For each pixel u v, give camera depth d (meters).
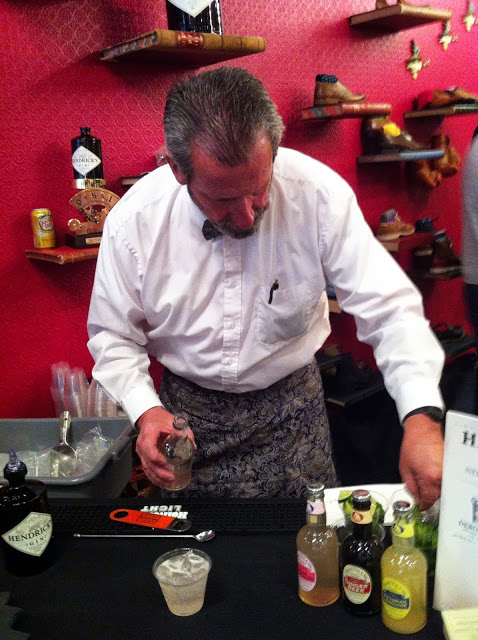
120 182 2.39
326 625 0.91
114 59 2.24
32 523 1.06
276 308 1.47
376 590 0.91
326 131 3.03
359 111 2.78
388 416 2.91
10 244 2.19
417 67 3.34
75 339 2.41
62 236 2.29
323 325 1.68
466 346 3.45
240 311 1.46
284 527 1.16
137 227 1.42
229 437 1.61
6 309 2.22
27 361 2.30
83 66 2.21
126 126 2.37
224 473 1.63
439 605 0.91
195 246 1.41
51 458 1.86
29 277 2.25
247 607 0.96
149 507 1.25
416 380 1.18
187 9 2.01
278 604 0.96
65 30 2.15
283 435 1.62
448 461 0.87
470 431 0.84
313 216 1.39
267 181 1.08
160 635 0.91
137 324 1.55
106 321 1.51
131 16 2.29
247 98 1.03
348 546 0.91
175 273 1.44
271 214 1.38
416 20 2.94
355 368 2.95
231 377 1.53
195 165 1.06
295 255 1.44
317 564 0.93
